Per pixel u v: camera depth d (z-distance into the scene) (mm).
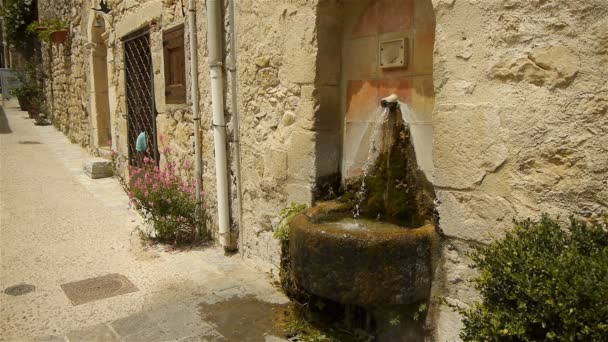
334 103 3266
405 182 2885
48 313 3156
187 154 4926
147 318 3086
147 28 5613
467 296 2334
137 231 4926
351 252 2436
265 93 3635
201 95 4504
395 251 2391
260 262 3885
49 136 11852
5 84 19250
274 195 3650
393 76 2922
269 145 3643
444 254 2430
